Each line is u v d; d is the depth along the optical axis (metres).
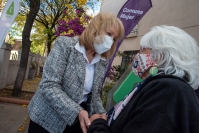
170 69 0.77
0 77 5.60
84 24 3.16
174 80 0.67
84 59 1.23
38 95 1.23
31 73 9.71
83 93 1.36
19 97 5.08
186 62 0.75
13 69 7.14
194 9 4.21
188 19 4.34
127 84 2.10
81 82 1.21
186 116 0.60
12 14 2.04
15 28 10.57
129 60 6.46
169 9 4.98
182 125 0.59
